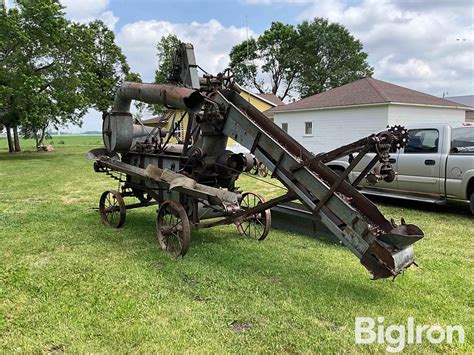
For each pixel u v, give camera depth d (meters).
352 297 3.73
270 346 2.91
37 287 3.92
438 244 5.59
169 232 5.13
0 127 30.23
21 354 2.80
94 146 45.19
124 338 3.00
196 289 3.91
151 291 3.86
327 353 2.84
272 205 4.43
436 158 7.35
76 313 3.39
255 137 4.33
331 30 41.31
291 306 3.54
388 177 3.68
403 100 16.55
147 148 6.08
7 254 4.98
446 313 3.44
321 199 3.78
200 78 5.40
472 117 24.25
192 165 5.12
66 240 5.63
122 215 6.20
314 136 19.25
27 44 21.77
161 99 4.98
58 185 11.80
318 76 42.50
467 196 7.06
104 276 4.23
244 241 5.65
